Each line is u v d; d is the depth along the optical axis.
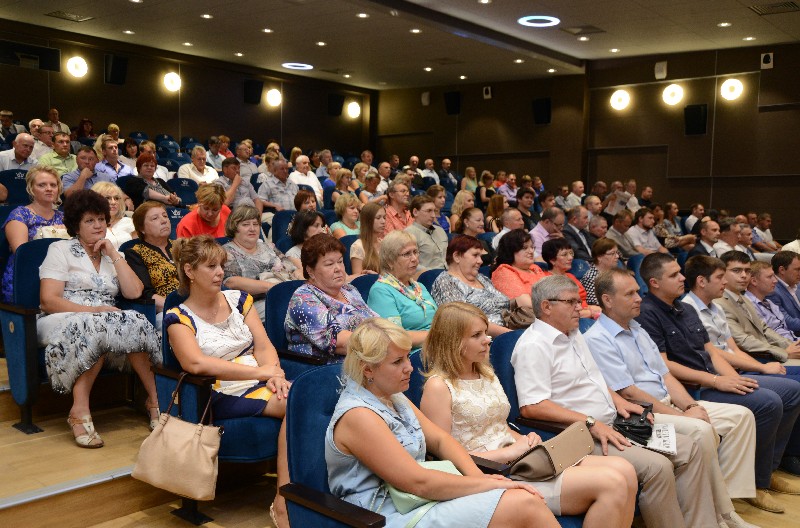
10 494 2.33
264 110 14.06
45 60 11.04
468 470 1.94
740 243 7.98
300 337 2.86
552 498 2.07
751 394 3.12
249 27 10.26
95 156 5.53
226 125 13.48
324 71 13.70
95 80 11.65
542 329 2.60
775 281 4.37
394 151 15.86
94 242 3.13
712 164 12.02
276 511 2.38
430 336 2.29
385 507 1.80
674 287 3.24
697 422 2.68
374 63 12.73
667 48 11.70
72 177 5.77
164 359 2.58
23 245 3.12
